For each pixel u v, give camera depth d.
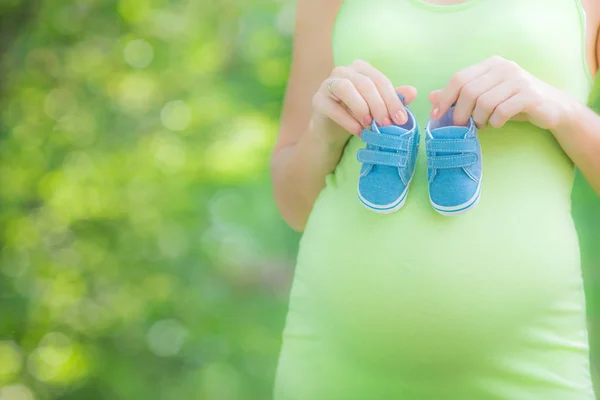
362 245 2.87
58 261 8.82
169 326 9.28
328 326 2.92
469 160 2.71
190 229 9.60
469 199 2.70
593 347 7.09
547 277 2.75
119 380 8.62
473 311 2.73
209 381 9.07
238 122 10.23
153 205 9.38
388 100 2.82
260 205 10.52
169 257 9.42
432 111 2.81
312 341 2.95
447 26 2.96
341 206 2.99
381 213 2.83
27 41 8.31
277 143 3.50
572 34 2.90
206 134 9.90
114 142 9.26
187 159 9.79
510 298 2.73
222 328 9.35
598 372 6.94
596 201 6.89
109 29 9.19
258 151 10.26
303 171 3.22
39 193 8.80
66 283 8.71
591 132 2.79
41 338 8.61
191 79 9.88
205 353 9.20
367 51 3.03
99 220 9.16
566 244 2.81
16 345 8.53
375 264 2.83
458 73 2.75
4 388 8.50
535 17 2.87
